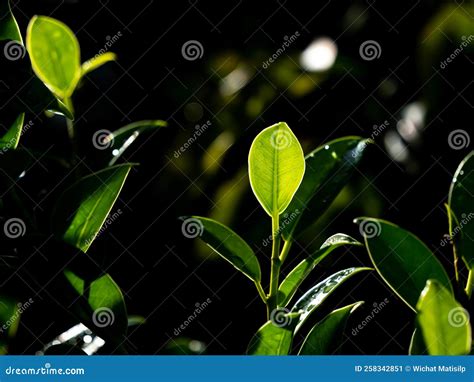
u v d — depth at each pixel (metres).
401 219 0.86
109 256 0.79
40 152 0.71
